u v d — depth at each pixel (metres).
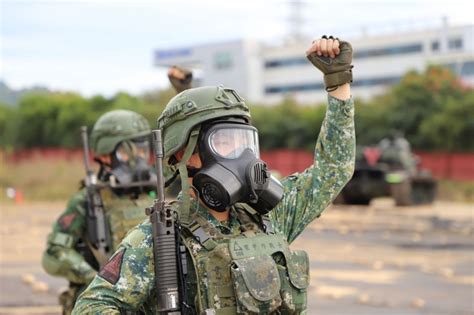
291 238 3.76
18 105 58.97
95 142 6.53
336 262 16.08
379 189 31.31
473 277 14.24
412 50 75.00
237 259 3.33
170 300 3.25
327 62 3.72
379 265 15.45
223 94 3.53
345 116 3.75
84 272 6.07
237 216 3.55
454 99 49.12
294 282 3.44
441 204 36.59
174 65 5.64
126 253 3.35
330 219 26.39
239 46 89.00
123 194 6.30
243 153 3.46
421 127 48.31
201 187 3.43
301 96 85.44
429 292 12.63
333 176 3.76
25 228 22.62
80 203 6.27
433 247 18.83
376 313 10.80
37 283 12.80
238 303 3.27
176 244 3.34
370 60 77.94
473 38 61.59
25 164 42.00
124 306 3.33
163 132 3.61
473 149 46.66
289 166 52.97
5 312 10.51
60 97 57.62
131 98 51.88
